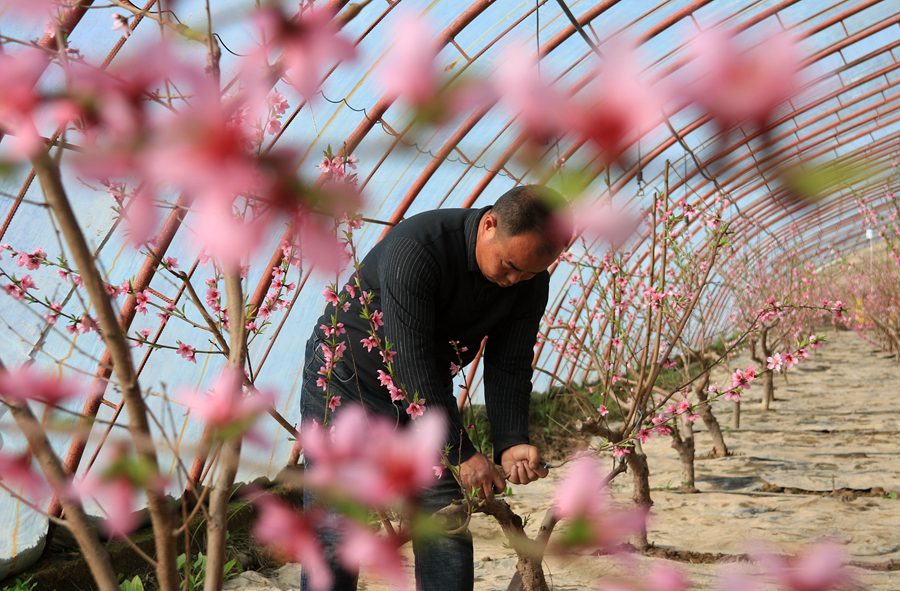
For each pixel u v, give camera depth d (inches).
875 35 354.0
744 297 393.7
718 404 440.1
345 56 17.6
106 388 168.7
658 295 156.9
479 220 102.0
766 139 13.7
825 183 13.7
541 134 13.0
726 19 292.0
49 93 15.9
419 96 13.0
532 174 13.7
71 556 173.0
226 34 144.0
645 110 12.4
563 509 20.5
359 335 107.6
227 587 172.9
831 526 213.9
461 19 220.7
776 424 382.0
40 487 25.5
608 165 14.2
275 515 22.9
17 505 162.4
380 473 18.7
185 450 24.9
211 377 209.2
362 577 166.9
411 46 13.2
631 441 140.3
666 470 292.4
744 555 185.3
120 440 23.5
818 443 336.5
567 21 253.6
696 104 12.3
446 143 247.1
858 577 165.8
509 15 238.1
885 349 655.8
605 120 12.6
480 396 366.3
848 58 366.9
